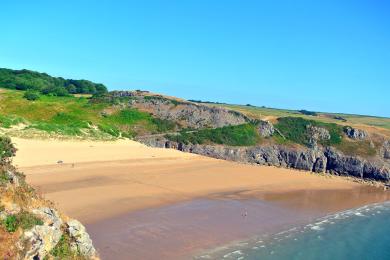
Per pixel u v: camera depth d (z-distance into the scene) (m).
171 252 35.03
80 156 66.19
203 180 63.09
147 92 114.19
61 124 83.56
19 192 23.84
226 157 85.44
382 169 82.12
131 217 42.56
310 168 85.12
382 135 93.75
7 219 21.38
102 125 88.69
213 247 37.28
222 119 99.62
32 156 61.22
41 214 23.53
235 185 62.78
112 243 35.34
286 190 63.97
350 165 83.94
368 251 40.97
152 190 53.78
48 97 110.38
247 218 47.03
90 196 47.75
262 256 36.69
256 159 86.44
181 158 77.56
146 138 89.94
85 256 25.27
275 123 98.12
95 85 147.50
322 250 40.00
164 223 41.88
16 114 86.06
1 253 19.98
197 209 48.19
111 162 66.06
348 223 50.00
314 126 96.00
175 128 96.50
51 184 50.66
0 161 26.12
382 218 53.69
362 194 67.81
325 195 63.94
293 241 41.50
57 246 23.61
